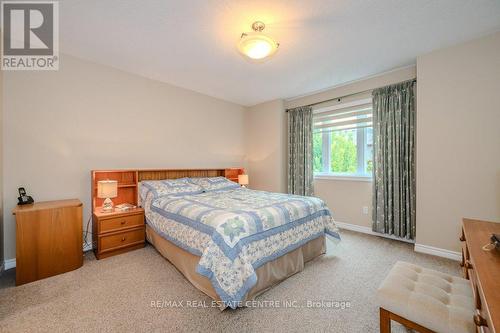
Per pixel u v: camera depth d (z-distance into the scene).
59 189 2.65
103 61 2.89
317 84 3.66
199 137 4.12
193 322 1.54
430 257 2.57
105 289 1.93
